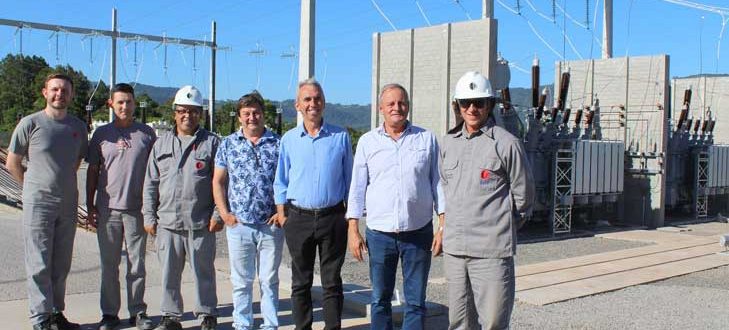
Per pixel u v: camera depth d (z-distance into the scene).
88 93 59.78
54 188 5.94
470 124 4.82
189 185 6.00
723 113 23.53
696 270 10.27
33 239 5.88
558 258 11.80
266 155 5.86
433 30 13.56
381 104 5.33
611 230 16.09
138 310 6.32
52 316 6.00
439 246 5.20
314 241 5.64
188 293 7.74
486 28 12.56
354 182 5.39
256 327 6.36
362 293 7.35
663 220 17.08
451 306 5.00
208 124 36.00
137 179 6.18
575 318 7.18
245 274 5.93
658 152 16.95
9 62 77.31
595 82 18.36
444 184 5.00
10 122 66.38
